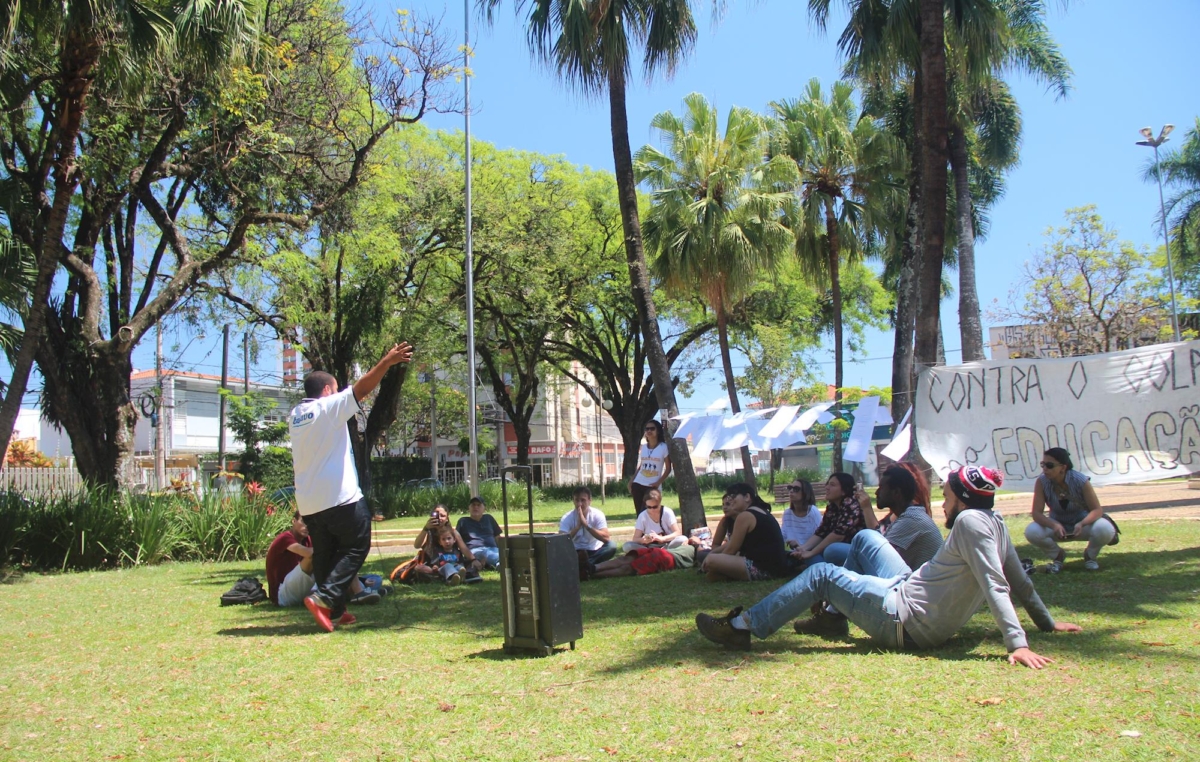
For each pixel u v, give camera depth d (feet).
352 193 54.60
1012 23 69.97
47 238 36.01
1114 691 12.19
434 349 88.12
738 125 65.26
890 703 12.09
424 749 11.12
